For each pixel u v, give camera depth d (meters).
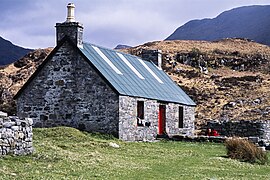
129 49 106.25
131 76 35.94
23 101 34.03
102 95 31.62
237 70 92.19
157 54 45.91
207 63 92.38
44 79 33.53
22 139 18.62
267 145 31.55
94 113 31.83
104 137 30.59
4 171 15.05
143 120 34.12
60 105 32.94
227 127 42.47
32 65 73.38
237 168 20.81
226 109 59.47
